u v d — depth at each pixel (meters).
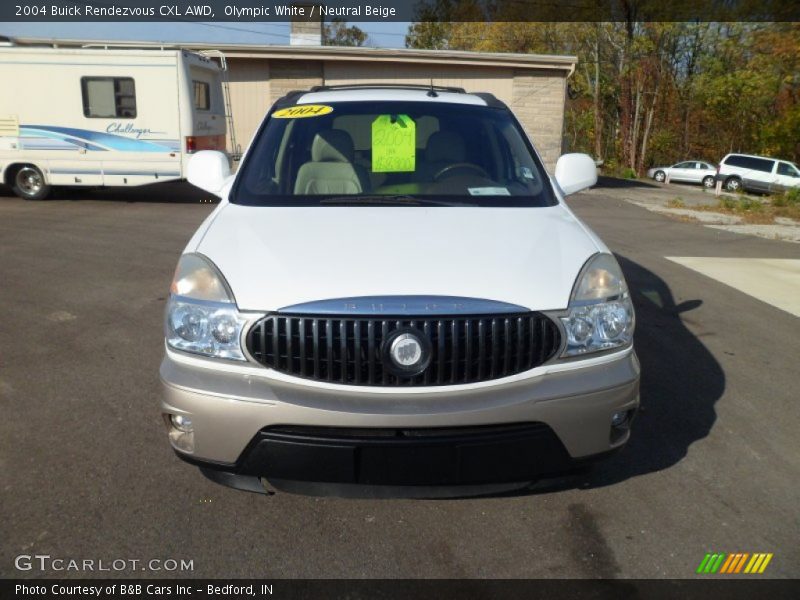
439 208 3.30
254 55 18.03
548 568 2.66
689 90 42.34
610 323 2.71
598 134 39.44
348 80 18.73
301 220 3.09
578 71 39.44
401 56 18.20
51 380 4.45
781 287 7.63
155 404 4.11
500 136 3.92
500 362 2.55
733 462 3.52
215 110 15.54
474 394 2.52
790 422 4.03
